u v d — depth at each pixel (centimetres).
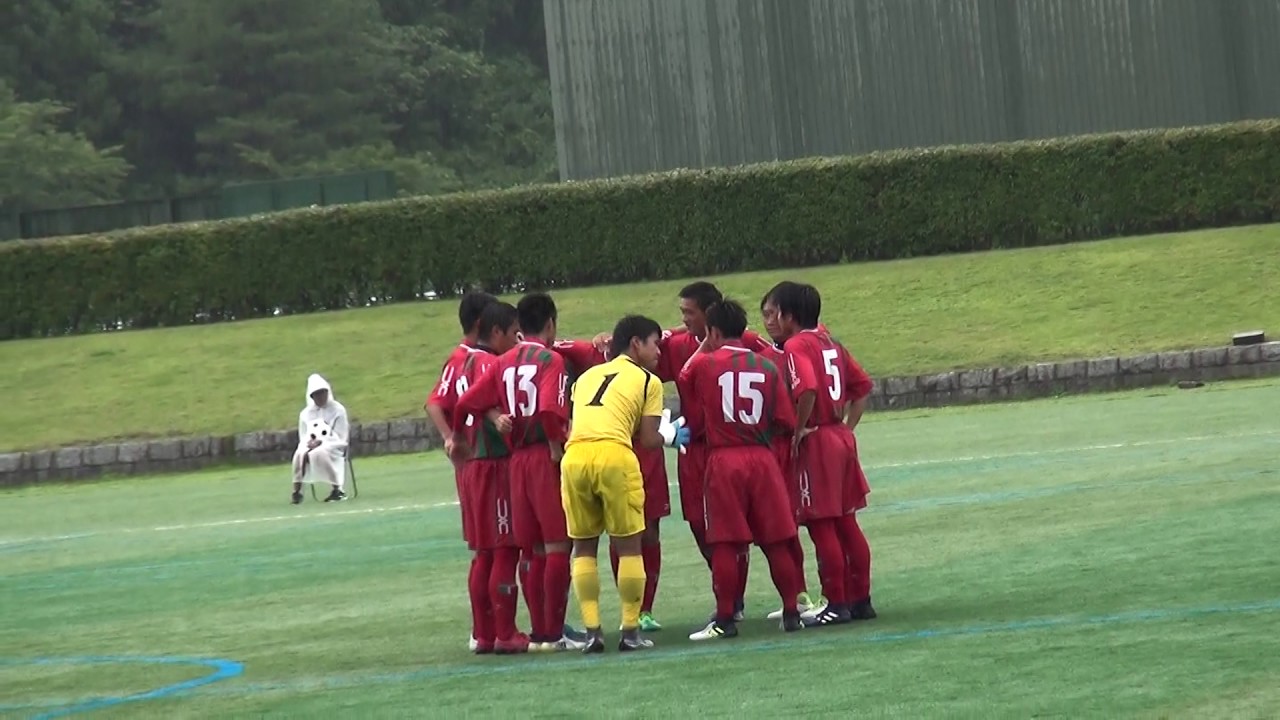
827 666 3152
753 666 3228
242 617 4569
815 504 3675
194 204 18062
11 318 13525
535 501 3688
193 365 12306
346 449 8200
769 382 3628
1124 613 3391
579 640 3822
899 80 14175
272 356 12319
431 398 3872
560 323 12319
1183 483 5472
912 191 12912
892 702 2778
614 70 14762
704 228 13175
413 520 6781
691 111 14588
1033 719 2577
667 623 3953
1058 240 12700
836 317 11725
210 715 3162
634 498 3566
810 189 13050
